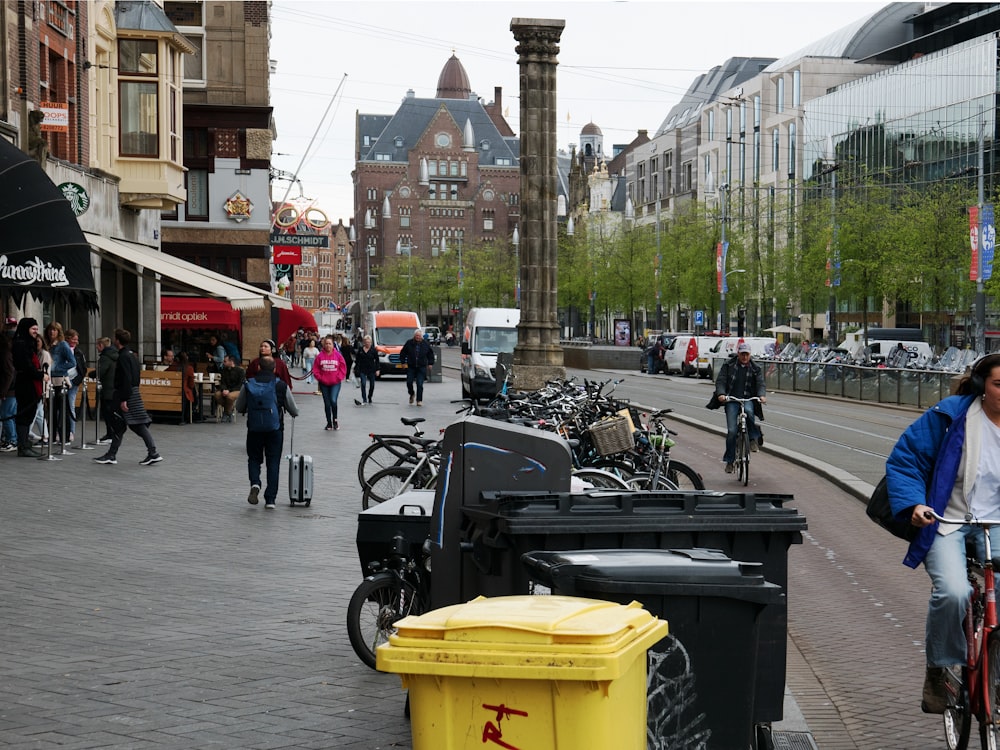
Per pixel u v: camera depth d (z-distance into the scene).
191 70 46.59
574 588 4.27
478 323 36.97
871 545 12.01
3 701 6.22
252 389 13.75
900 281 51.78
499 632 3.46
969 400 5.55
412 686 3.53
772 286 67.69
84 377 20.39
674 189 121.94
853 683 7.03
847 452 20.89
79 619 8.12
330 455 20.03
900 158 75.94
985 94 67.00
